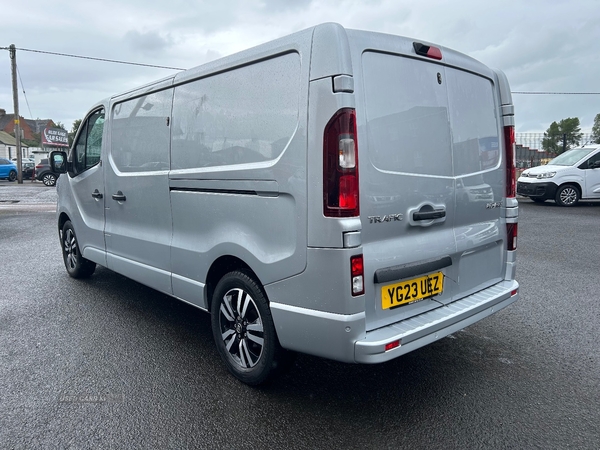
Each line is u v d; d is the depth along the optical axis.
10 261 7.15
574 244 8.16
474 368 3.57
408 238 2.94
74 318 4.68
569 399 3.11
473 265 3.48
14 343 4.05
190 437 2.73
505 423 2.84
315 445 2.66
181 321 4.61
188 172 3.62
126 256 4.66
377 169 2.73
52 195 19.45
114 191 4.75
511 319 4.54
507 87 3.70
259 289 3.11
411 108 2.94
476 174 3.42
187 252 3.72
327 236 2.60
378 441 2.69
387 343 2.62
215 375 3.49
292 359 3.15
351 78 2.56
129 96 4.45
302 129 2.70
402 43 2.91
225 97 3.28
